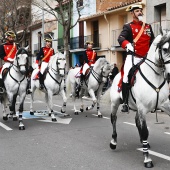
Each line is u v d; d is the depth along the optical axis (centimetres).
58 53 1102
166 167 593
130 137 856
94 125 1042
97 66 1160
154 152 696
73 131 948
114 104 716
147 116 1220
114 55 2584
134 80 617
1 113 1345
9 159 667
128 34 652
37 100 1916
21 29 4059
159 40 557
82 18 2881
